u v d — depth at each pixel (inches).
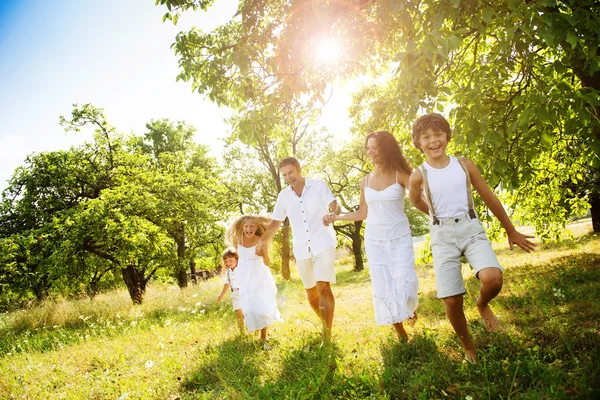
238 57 193.3
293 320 228.5
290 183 177.9
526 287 213.5
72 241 554.6
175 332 241.4
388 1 150.1
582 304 144.6
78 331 315.6
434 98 160.6
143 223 602.9
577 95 137.4
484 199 114.3
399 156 144.4
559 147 271.4
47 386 163.2
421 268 609.6
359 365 121.3
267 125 185.9
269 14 232.4
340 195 1074.1
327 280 169.8
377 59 267.4
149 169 781.3
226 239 197.9
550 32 133.5
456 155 242.1
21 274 581.3
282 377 127.5
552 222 426.0
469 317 157.0
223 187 876.6
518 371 89.8
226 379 131.5
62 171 672.4
